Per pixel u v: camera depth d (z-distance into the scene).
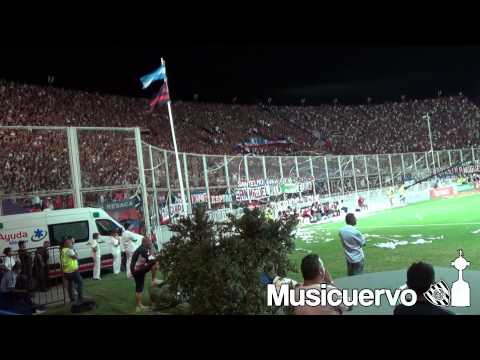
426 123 75.00
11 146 23.98
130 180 26.98
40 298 14.02
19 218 17.02
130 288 14.97
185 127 63.91
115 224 18.95
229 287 8.72
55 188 23.02
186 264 9.13
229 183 32.31
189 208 25.81
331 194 39.28
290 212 32.34
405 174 47.84
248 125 71.50
